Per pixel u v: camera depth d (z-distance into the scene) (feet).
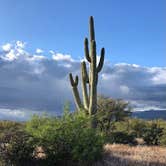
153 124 91.45
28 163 40.86
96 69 63.46
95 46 63.16
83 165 41.42
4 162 40.01
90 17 65.21
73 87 64.95
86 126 43.01
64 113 43.09
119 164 42.04
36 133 41.27
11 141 40.24
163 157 47.83
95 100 62.69
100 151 42.68
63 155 41.63
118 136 82.43
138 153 49.96
